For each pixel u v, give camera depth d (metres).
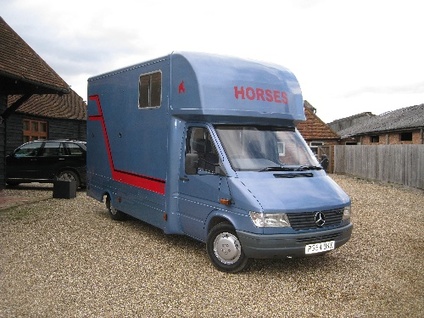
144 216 7.59
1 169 12.95
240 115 6.22
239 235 5.52
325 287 5.43
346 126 53.84
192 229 6.49
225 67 6.42
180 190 6.69
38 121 20.30
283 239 5.34
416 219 10.52
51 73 12.94
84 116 23.83
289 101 6.74
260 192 5.52
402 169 18.86
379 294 5.23
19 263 6.06
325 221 5.66
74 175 14.02
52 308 4.57
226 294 5.11
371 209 11.91
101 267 5.97
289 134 6.75
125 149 8.21
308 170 6.34
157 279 5.55
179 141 6.72
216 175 5.98
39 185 15.89
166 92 6.83
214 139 6.07
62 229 8.22
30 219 9.08
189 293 5.10
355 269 6.20
